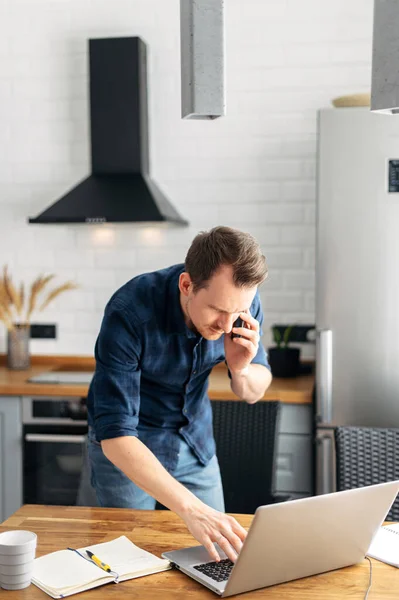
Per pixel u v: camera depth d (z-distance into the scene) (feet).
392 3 4.50
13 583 4.94
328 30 12.45
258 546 4.73
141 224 13.20
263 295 12.88
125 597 4.86
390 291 10.53
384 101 4.58
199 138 12.94
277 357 11.95
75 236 13.38
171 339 6.64
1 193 13.48
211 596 4.88
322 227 10.66
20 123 13.39
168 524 6.16
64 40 13.16
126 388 6.25
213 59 4.74
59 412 11.45
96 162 12.66
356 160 10.52
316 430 10.89
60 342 13.50
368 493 5.06
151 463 5.83
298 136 12.65
